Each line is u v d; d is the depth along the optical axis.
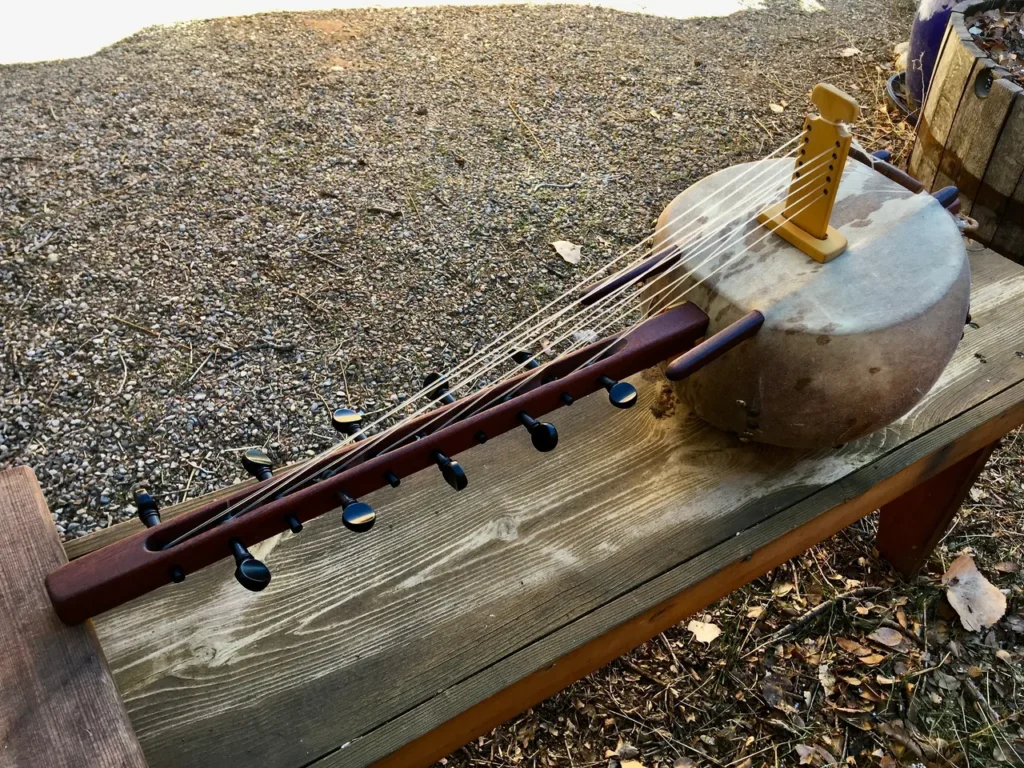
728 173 1.18
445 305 2.24
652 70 3.37
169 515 1.05
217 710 0.91
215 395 1.97
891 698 1.59
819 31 3.76
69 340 2.05
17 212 2.37
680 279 1.04
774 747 1.51
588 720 1.54
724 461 1.18
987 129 2.23
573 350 1.06
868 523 1.89
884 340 0.95
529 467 1.16
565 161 2.81
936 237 1.06
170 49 3.21
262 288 2.24
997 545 1.85
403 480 1.14
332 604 1.00
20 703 0.73
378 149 2.78
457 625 0.99
